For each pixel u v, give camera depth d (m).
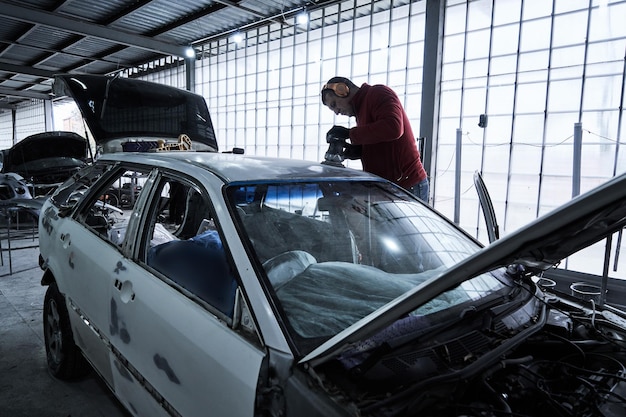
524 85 5.23
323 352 1.02
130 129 3.74
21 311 3.52
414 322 1.29
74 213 2.34
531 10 5.09
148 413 1.52
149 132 3.84
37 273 4.61
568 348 1.37
